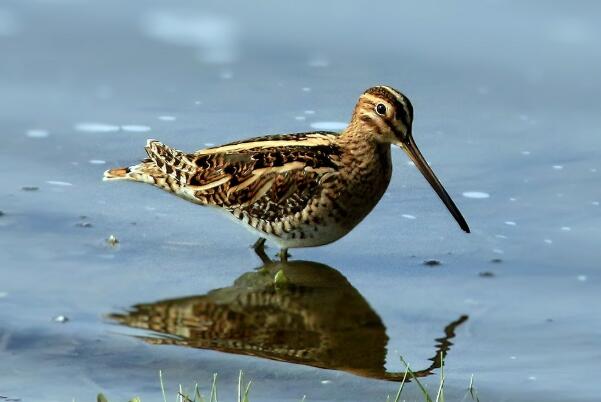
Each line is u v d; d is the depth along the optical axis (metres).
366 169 12.91
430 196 14.26
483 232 13.20
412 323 11.22
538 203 13.81
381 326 11.15
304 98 16.64
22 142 15.22
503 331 11.04
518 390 9.82
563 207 13.68
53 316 11.12
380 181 13.08
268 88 17.05
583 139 15.51
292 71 17.61
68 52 18.08
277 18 19.42
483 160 15.01
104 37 18.70
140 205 13.88
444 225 13.49
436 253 12.81
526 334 10.97
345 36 18.67
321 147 12.95
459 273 12.32
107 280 11.97
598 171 14.56
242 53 18.27
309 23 19.14
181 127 15.66
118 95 16.75
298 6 19.75
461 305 11.56
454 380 10.01
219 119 15.92
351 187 12.81
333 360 10.38
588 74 17.33
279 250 13.20
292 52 18.27
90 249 12.66
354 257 12.85
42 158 14.80
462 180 14.48
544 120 16.11
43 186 14.06
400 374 10.14
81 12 19.62
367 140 12.93
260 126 15.66
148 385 9.80
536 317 11.31
